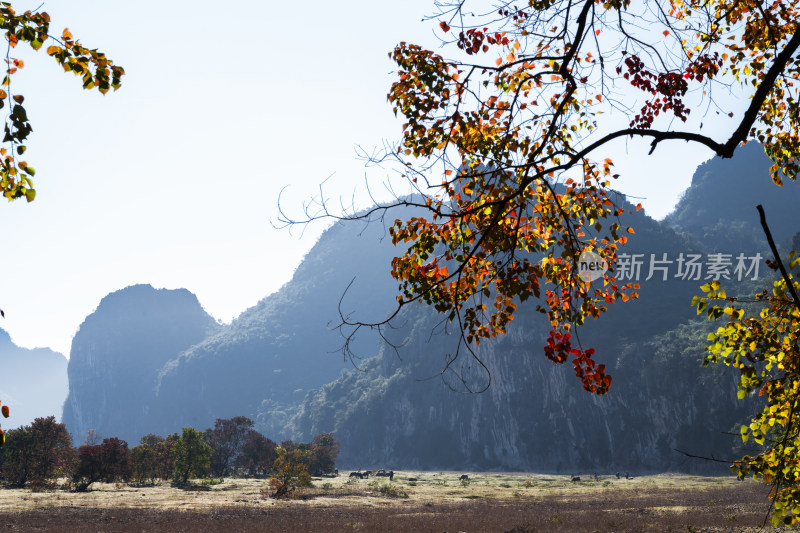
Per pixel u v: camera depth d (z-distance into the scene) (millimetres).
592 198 5500
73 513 36781
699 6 6613
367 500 54156
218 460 101125
